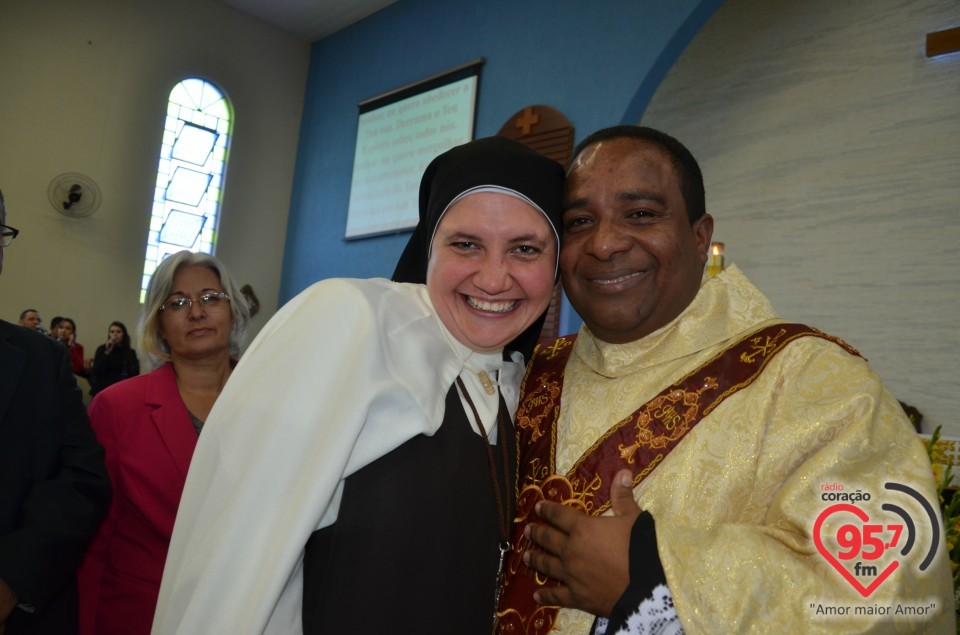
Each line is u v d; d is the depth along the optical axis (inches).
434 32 334.3
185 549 47.4
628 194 55.6
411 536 50.3
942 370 207.9
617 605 44.5
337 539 49.6
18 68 336.8
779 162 249.3
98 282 348.8
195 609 44.1
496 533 55.4
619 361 60.2
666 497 52.5
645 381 57.9
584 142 61.2
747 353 55.5
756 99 258.1
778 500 46.9
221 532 45.6
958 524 58.9
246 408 49.1
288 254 400.2
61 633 76.7
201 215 383.2
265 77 403.2
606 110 241.3
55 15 346.3
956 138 213.5
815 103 243.8
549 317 236.8
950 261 210.4
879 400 49.2
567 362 65.9
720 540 44.6
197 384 99.7
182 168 378.9
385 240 343.6
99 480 75.5
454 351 56.7
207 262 102.2
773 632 41.7
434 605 50.0
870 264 225.1
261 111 401.4
